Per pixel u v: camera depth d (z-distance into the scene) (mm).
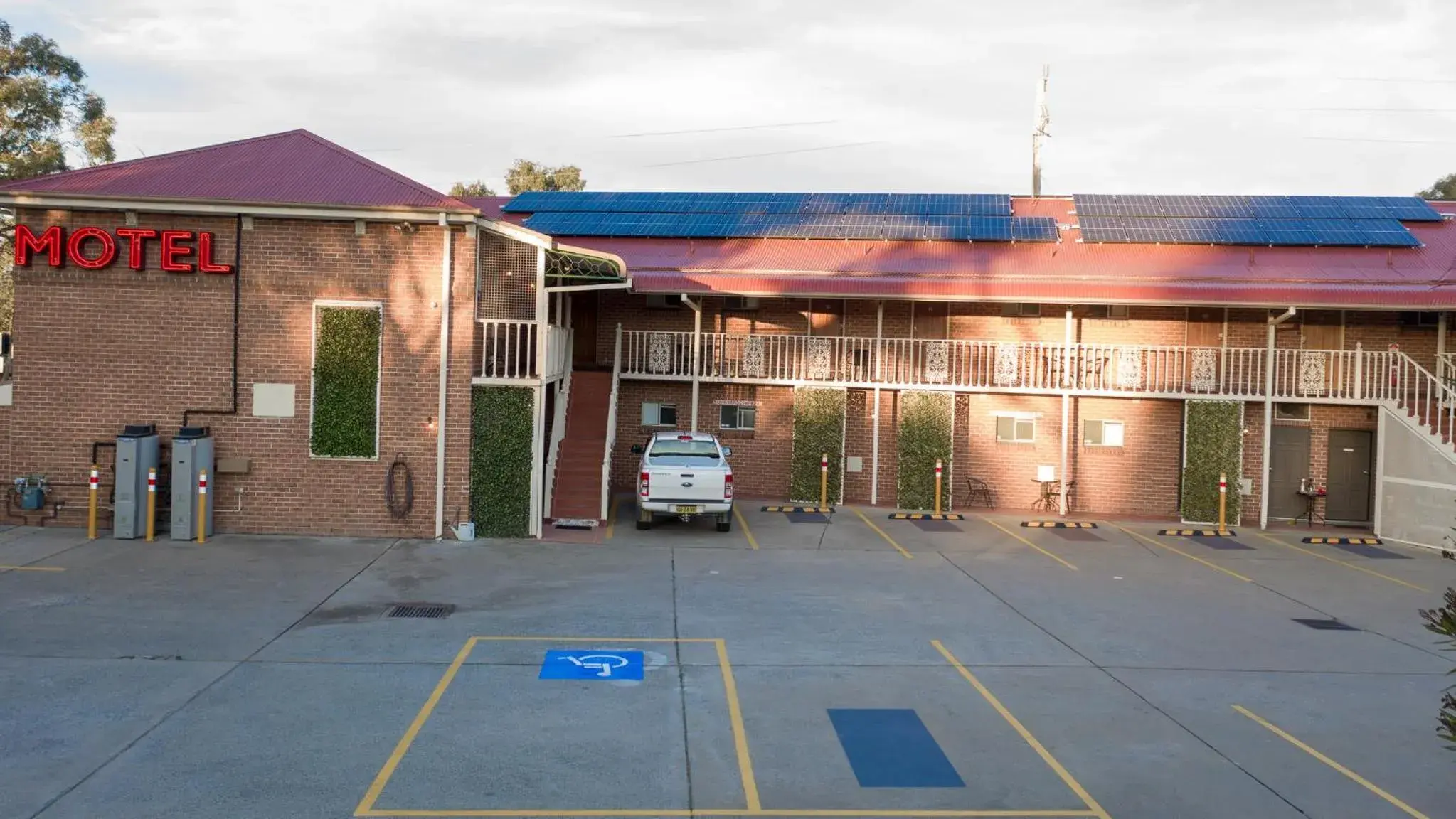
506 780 8102
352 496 18734
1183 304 22859
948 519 23375
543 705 9945
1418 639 13570
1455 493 20406
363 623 12891
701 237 26812
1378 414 22875
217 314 18500
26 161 33062
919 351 25734
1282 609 15266
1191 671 11773
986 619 14078
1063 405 24641
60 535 17891
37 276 18328
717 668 11375
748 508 23891
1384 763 8938
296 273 18547
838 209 28656
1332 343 25016
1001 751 9008
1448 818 7781
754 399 26031
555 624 13125
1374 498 24297
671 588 15461
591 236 27016
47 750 8430
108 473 18500
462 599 14398
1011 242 26391
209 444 18125
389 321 18672
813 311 26062
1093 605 15117
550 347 20266
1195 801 7996
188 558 16391
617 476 26000
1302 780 8492
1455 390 23000
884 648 12414
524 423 19141
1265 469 23859
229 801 7531
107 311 18391
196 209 18109
